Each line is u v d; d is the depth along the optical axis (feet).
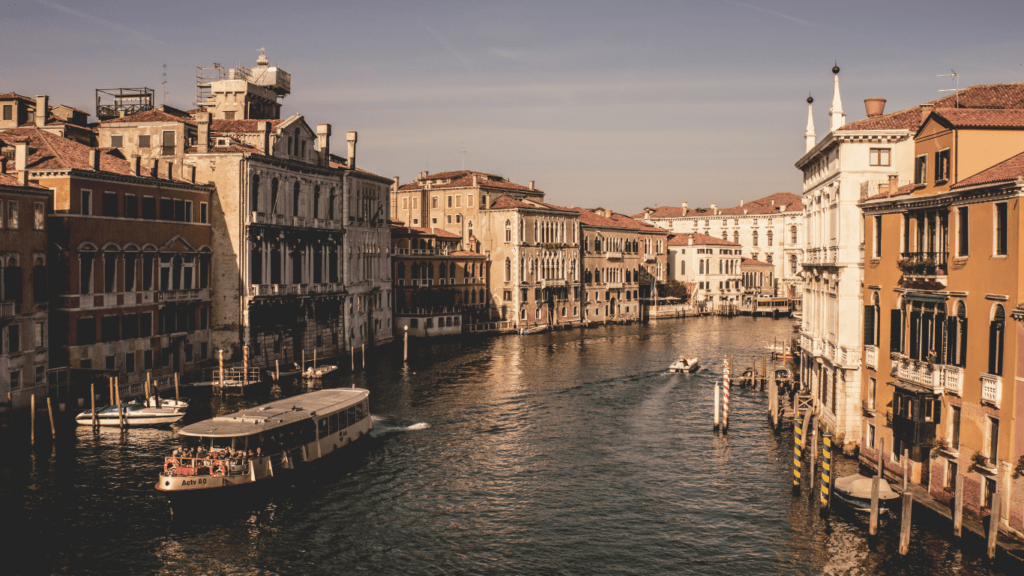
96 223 143.54
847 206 109.60
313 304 209.15
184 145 182.70
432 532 92.22
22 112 188.96
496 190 330.54
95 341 143.43
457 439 130.93
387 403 157.99
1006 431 74.02
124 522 92.53
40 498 98.68
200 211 175.32
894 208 94.68
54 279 137.80
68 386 136.05
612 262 376.48
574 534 91.66
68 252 137.59
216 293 180.24
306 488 106.22
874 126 109.40
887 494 88.74
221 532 91.30
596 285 364.38
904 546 79.71
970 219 79.61
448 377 191.11
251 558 85.10
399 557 85.81
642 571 82.43
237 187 178.70
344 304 226.58
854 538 86.94
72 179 138.10
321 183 214.28
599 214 398.21
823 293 123.85
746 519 94.79
